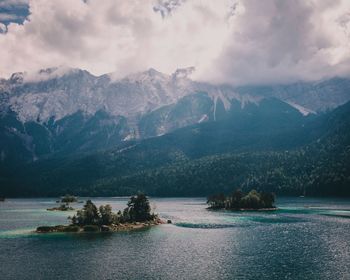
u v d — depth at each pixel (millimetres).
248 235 162625
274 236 159000
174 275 102000
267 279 97562
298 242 144875
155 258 121062
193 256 123438
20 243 147500
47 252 130750
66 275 103062
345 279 97188
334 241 146125
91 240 154000
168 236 162750
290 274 101688
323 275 100562
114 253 128875
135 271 106250
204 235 164500
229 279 98000
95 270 107562
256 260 116938
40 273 105000
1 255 126250
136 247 138875
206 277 100000
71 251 132250
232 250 131875
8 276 102438
